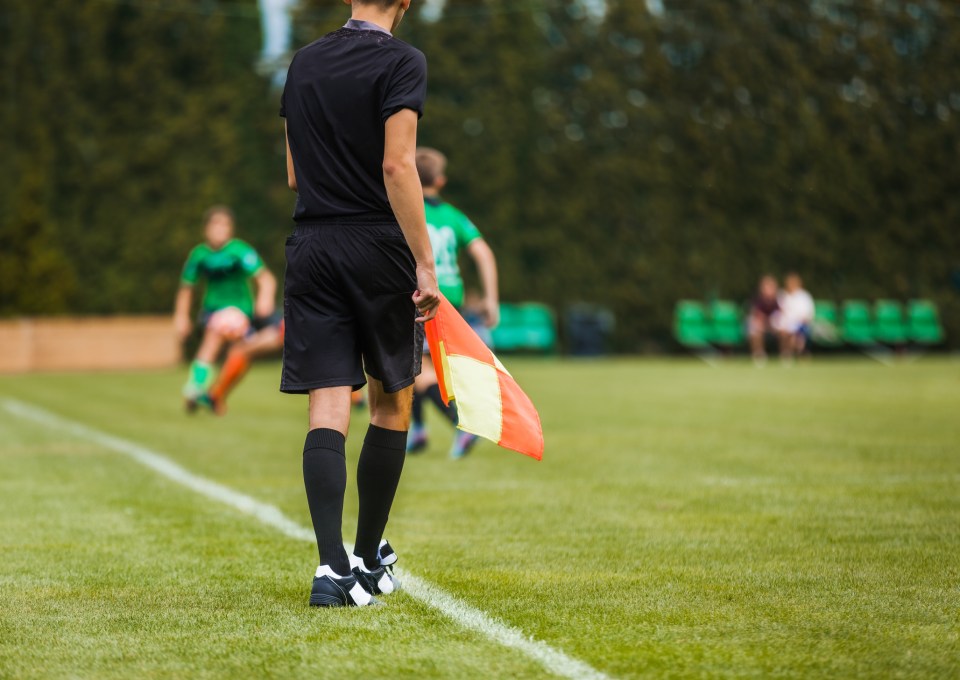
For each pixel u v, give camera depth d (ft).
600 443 82.89
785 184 266.57
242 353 104.17
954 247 271.90
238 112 245.24
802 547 44.14
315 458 35.24
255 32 253.85
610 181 266.98
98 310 234.79
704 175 266.16
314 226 35.63
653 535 47.09
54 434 91.20
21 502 56.70
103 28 232.53
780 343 253.03
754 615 33.45
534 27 268.62
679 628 31.99
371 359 35.99
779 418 102.83
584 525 49.73
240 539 46.60
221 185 242.58
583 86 267.18
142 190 237.66
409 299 35.86
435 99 266.77
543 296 267.80
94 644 30.66
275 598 36.01
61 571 40.24
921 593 36.24
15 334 200.34
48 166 230.89
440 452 79.15
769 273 266.98
